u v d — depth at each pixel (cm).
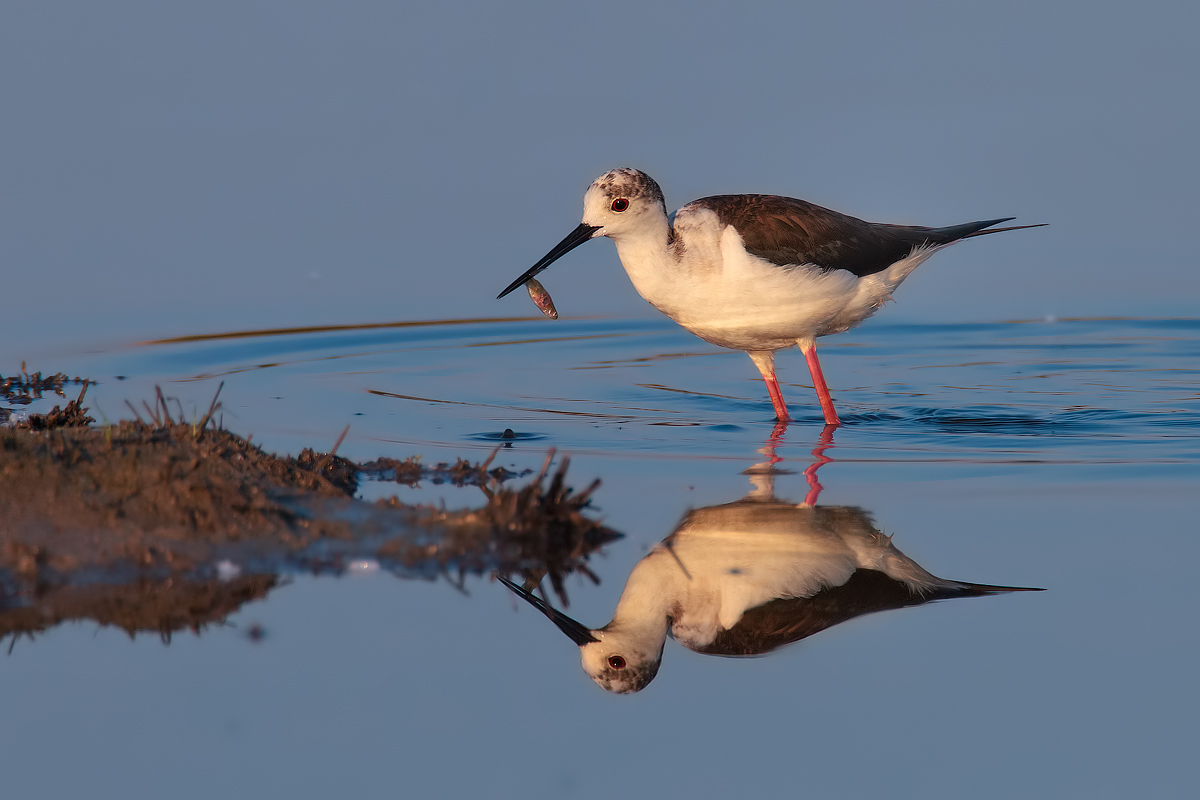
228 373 1436
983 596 791
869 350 1709
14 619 738
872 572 834
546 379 1486
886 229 1320
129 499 840
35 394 1270
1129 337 1722
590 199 1216
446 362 1572
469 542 857
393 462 1034
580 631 763
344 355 1574
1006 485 991
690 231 1223
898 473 1030
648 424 1240
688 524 908
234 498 859
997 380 1512
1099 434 1187
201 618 749
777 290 1223
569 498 909
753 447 1134
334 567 817
